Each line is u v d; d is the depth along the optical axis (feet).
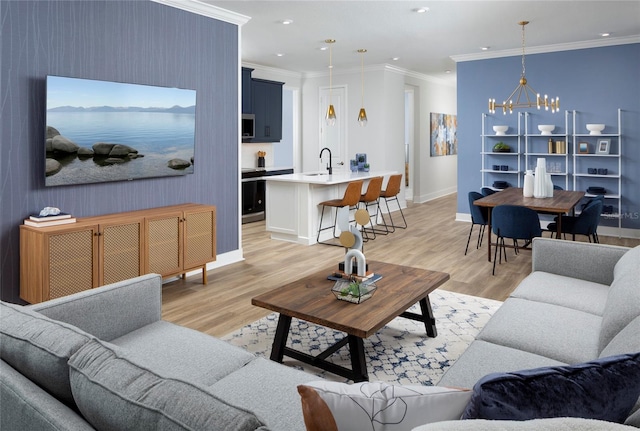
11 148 11.05
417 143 33.14
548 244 10.17
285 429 5.04
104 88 12.51
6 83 10.85
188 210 13.87
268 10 16.33
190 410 3.24
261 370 6.40
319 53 24.22
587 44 21.98
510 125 24.66
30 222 11.09
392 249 19.38
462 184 26.30
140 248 12.59
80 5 12.11
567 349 6.81
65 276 11.03
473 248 19.47
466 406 3.43
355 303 8.66
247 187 25.94
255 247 19.71
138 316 7.75
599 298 8.62
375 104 28.50
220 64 16.25
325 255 18.24
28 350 4.54
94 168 12.49
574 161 22.91
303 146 31.76
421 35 20.35
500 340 7.23
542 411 3.25
